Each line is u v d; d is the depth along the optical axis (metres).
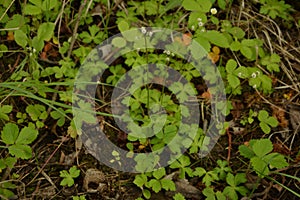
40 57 1.23
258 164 1.09
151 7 1.27
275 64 1.24
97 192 1.12
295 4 1.33
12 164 1.10
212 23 1.28
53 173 1.13
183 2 1.18
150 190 1.12
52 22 1.25
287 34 1.30
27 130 1.10
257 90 1.23
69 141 1.16
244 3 1.31
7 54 1.23
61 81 1.20
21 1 1.25
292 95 1.24
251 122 1.20
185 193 1.13
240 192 1.12
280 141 1.19
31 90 1.17
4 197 1.08
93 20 1.27
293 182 1.15
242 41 1.23
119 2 1.26
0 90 1.14
